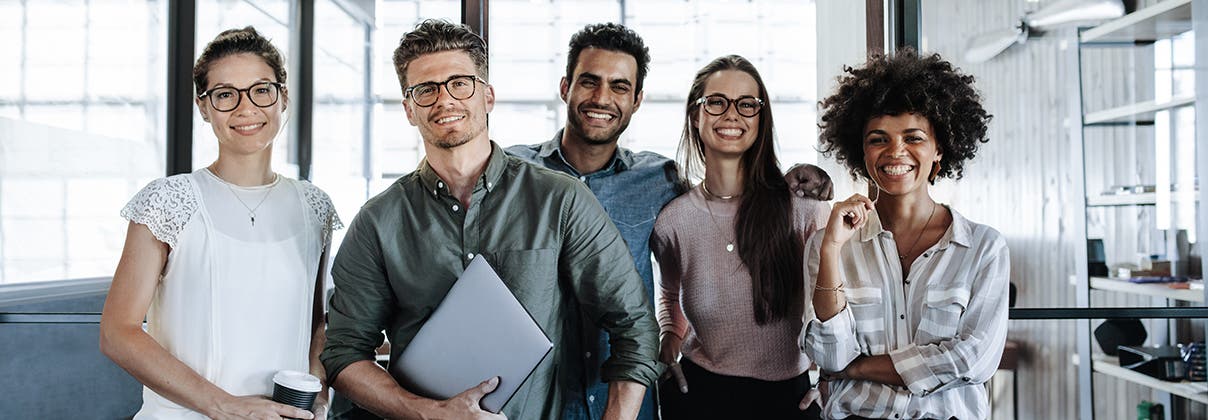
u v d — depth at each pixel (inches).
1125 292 101.0
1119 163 102.0
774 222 90.5
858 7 99.3
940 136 81.0
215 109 71.7
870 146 81.2
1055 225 101.5
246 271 71.8
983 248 77.2
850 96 84.2
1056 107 101.7
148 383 67.7
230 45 72.3
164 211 69.6
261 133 72.7
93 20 113.7
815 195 93.1
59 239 109.7
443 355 69.6
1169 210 101.5
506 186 75.4
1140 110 102.0
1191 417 101.0
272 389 71.9
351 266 76.4
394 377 72.1
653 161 95.3
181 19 110.4
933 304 76.4
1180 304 101.0
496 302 68.7
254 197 73.8
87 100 112.7
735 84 92.3
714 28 98.0
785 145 97.8
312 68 102.1
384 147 102.4
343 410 91.3
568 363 83.0
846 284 79.7
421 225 74.6
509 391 67.6
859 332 78.5
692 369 91.6
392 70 102.2
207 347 70.4
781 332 89.7
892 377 76.0
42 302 105.0
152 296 70.5
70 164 110.4
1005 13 101.1
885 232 79.4
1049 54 102.0
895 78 80.7
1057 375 101.7
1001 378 102.5
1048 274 101.1
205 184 72.4
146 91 111.4
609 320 77.0
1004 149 101.4
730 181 92.3
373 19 102.2
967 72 101.1
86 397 103.9
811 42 98.7
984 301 76.0
